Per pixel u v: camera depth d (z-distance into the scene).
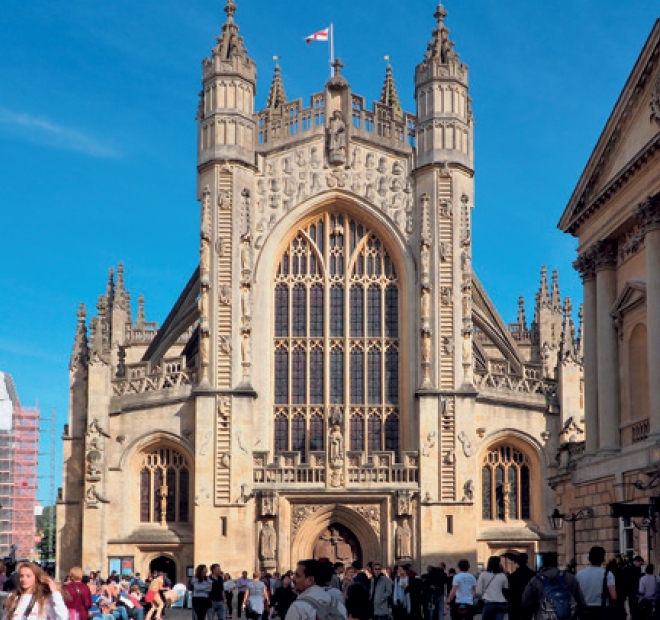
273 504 74.12
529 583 24.95
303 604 18.41
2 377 137.38
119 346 86.94
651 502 43.56
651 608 33.81
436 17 80.94
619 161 52.22
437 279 77.06
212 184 77.69
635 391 52.59
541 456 78.12
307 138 79.12
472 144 79.88
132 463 76.75
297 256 79.06
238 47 79.56
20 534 133.50
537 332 96.75
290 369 77.75
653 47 45.34
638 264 51.69
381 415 77.62
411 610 46.00
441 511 74.50
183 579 75.31
